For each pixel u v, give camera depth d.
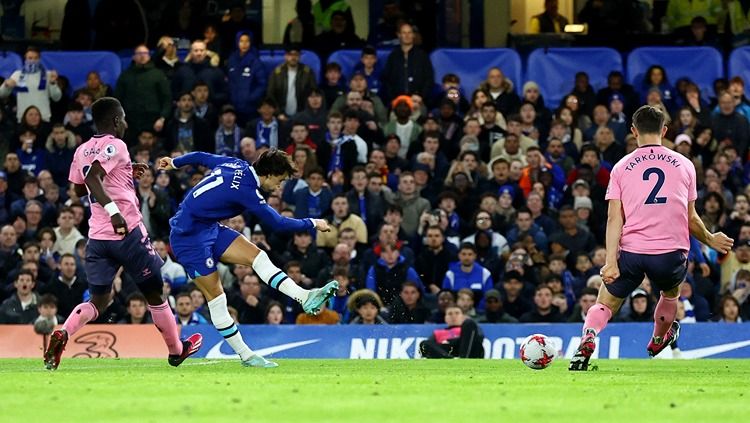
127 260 21.88
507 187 40.09
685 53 47.84
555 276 35.56
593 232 39.94
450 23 51.66
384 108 44.03
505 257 37.59
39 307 33.59
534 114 42.91
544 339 22.23
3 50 48.50
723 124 44.03
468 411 13.24
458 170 40.75
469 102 46.38
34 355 32.97
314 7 50.41
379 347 32.94
